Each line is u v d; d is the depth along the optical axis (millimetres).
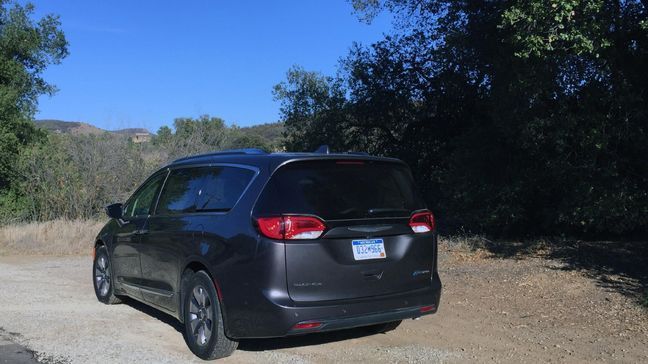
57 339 6074
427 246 5477
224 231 5133
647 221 10234
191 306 5531
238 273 4930
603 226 10609
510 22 9078
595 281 7898
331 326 4844
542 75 9867
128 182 17844
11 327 6570
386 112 18109
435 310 5520
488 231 12922
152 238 6301
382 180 5438
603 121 9766
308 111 20141
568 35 8703
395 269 5180
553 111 10383
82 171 17625
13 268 11172
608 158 10180
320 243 4855
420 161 18125
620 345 5457
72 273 10508
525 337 5832
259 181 5113
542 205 11969
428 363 5160
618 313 6426
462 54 14000
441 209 14281
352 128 19359
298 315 4715
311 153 5457
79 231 14664
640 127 9766
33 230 14641
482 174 12391
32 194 17984
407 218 5367
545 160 11195
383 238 5164
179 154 18203
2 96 19969
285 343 5770
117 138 18453
